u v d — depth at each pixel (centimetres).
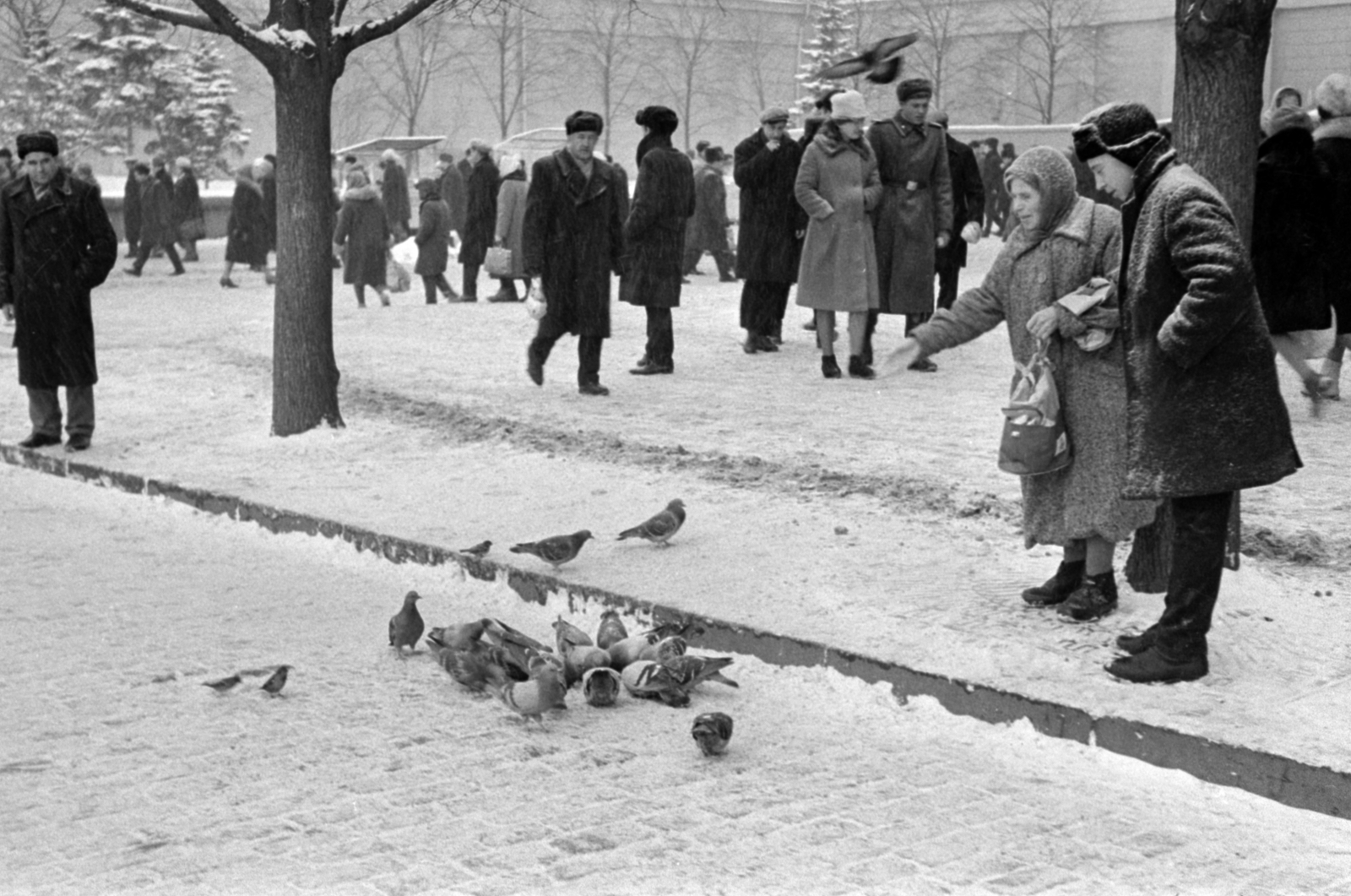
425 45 4856
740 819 521
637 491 949
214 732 607
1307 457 1023
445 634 657
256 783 554
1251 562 768
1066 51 5022
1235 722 564
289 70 1123
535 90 5059
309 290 1151
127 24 4338
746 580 762
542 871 480
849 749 589
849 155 1352
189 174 3266
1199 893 468
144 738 600
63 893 464
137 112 4372
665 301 1409
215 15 1100
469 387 1355
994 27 5072
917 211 1394
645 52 5084
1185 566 602
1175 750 556
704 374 1422
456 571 827
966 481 955
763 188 1509
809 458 1025
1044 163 663
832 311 1368
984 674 618
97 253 1124
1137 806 535
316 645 725
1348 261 1215
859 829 513
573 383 1373
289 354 1155
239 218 2662
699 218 2481
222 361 1579
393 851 495
